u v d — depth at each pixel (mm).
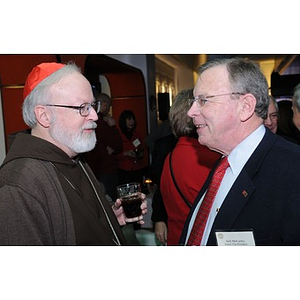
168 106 7598
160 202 1807
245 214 909
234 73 957
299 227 823
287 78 7258
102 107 3531
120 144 3559
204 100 985
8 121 2924
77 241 1040
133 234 1888
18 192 963
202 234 1066
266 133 979
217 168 1116
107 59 4469
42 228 986
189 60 9406
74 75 1134
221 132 983
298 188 841
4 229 933
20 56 2916
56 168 1104
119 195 1401
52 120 1098
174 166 1339
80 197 1123
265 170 908
